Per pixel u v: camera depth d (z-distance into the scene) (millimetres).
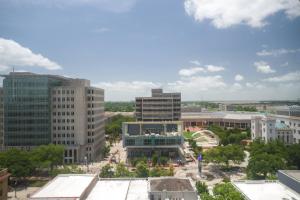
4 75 192750
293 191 88375
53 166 166000
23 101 193625
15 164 139125
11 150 150500
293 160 159375
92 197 87250
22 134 193875
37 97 194000
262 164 137125
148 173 135875
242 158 172000
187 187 86062
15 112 193250
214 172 166125
